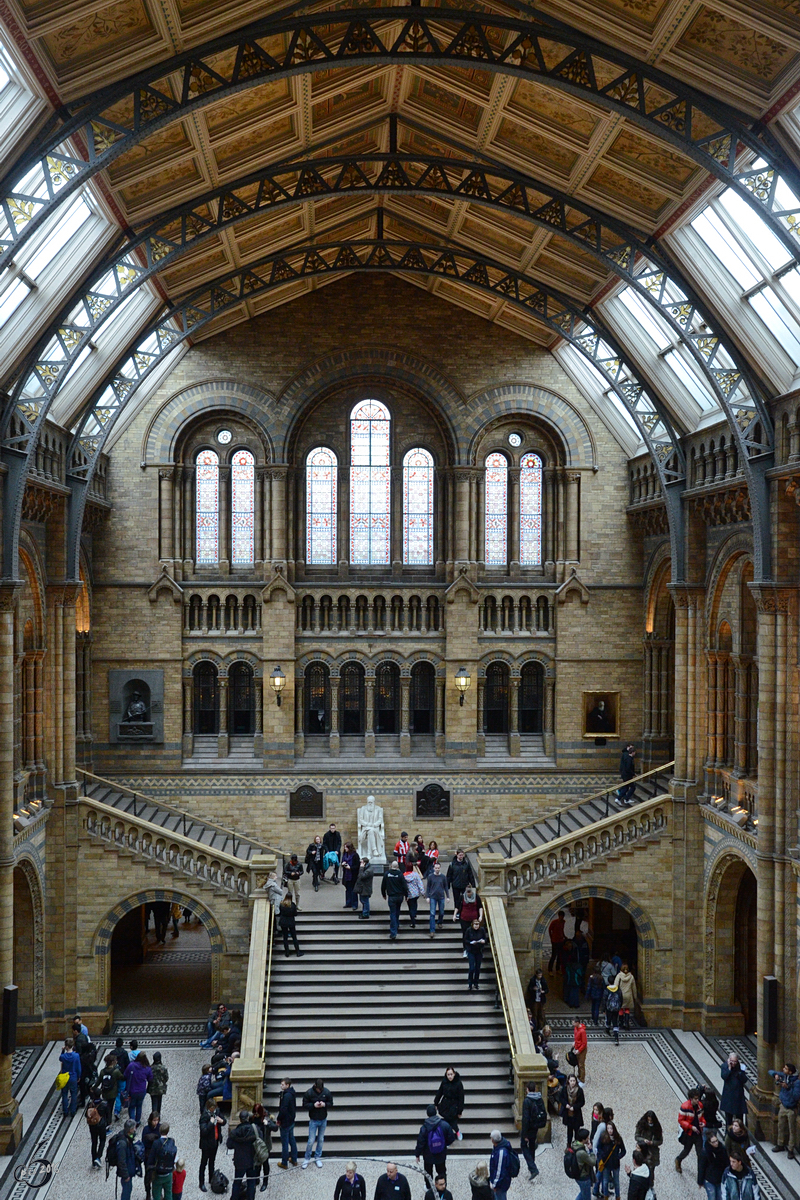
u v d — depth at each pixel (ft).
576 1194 71.67
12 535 80.59
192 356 122.42
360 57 61.11
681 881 103.60
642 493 122.21
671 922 103.81
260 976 90.58
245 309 118.73
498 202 83.82
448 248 100.32
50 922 101.30
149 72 58.29
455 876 101.55
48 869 101.19
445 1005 91.81
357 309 123.44
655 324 93.71
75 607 104.22
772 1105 80.94
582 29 59.98
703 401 97.66
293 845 124.16
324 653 125.90
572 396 125.39
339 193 83.61
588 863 103.50
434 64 64.85
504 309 118.52
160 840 102.53
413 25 61.00
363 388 126.21
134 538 122.83
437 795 125.08
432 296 123.75
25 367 78.33
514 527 127.54
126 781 122.93
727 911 101.40
